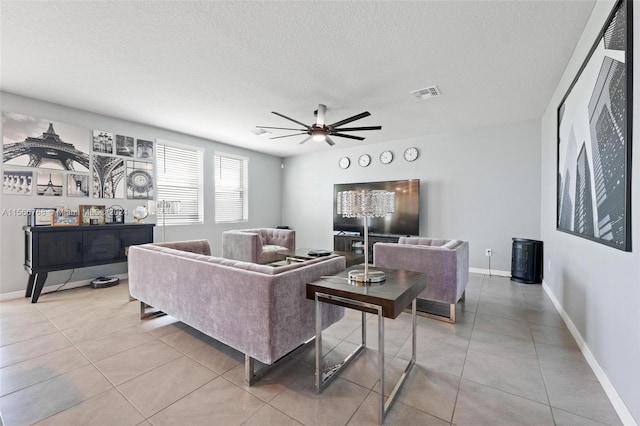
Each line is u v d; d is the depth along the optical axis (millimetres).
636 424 1349
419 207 5203
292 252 4309
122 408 1548
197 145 5289
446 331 2553
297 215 6926
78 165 3812
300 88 3184
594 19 1934
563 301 2826
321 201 6523
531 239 4191
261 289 1662
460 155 4887
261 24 2100
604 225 1715
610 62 1648
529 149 4344
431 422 1453
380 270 2059
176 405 1574
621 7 1517
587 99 2035
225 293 1867
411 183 5176
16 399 1610
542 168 4125
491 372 1905
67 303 3219
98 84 3090
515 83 3057
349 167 6113
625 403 1461
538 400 1623
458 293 2795
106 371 1896
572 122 2436
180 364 1993
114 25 2107
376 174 5762
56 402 1590
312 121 4305
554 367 1963
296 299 1807
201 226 5406
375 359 2078
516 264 4215
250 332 1727
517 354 2141
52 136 3602
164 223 4730
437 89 3213
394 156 5539
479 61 2615
